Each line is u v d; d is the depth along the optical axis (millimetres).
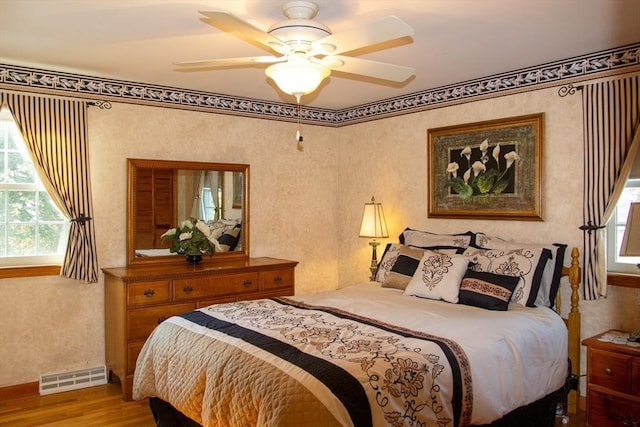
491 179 3920
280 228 5000
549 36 2959
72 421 3215
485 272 3357
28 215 3768
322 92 4477
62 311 3826
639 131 3084
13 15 2607
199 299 3945
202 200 4477
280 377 2053
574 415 3287
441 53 3297
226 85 4207
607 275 3283
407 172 4609
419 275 3539
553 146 3549
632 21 2713
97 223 3967
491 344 2562
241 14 2584
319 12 2555
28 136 3602
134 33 2889
